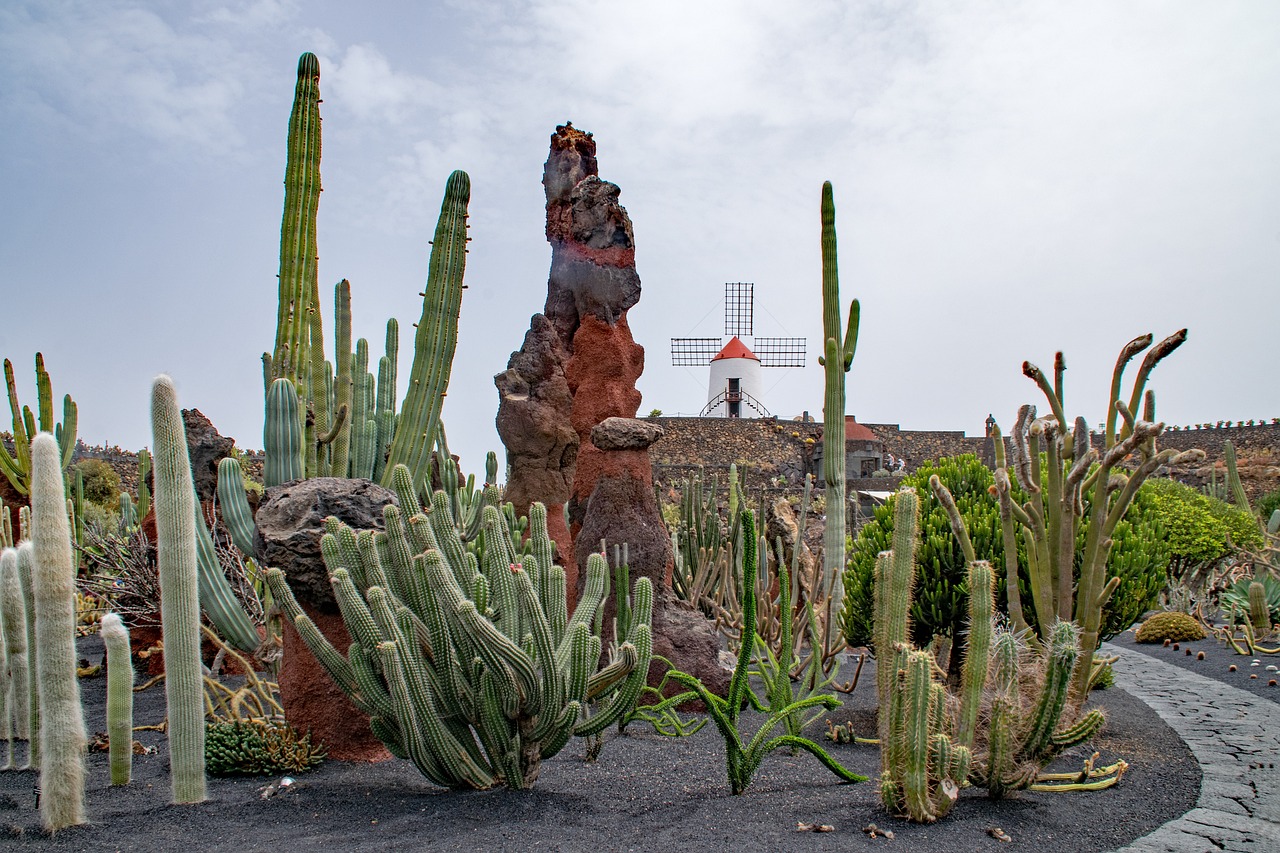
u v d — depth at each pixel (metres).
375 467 9.32
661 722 7.71
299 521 6.86
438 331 8.90
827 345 11.23
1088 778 6.08
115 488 23.48
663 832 4.85
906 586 5.54
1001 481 7.04
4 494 12.91
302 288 8.88
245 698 8.28
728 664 9.84
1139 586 8.34
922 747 5.04
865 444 51.84
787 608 7.08
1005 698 5.60
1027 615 8.30
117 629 5.86
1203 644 13.75
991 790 5.58
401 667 5.26
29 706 6.55
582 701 5.64
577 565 9.05
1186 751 6.99
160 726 7.53
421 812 5.20
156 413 5.30
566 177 11.55
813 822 5.06
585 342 10.92
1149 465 6.60
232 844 4.72
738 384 62.84
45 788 4.98
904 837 4.84
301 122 9.02
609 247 11.00
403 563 5.66
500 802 5.34
